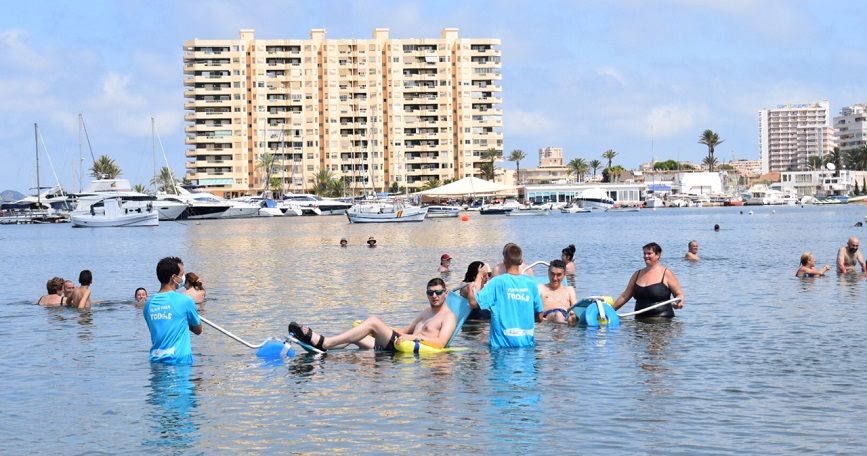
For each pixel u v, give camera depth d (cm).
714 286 2691
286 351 1581
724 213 14988
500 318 1653
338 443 1044
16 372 1489
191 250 5750
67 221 15100
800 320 1933
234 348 1692
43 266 4481
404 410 1188
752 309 2131
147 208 11606
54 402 1270
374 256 4684
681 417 1132
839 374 1370
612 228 8669
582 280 3034
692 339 1712
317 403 1237
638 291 2009
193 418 1170
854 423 1094
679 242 5638
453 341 1723
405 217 11869
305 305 2411
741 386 1298
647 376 1376
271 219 14775
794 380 1333
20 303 2547
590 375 1390
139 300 2481
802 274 2927
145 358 1600
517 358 1541
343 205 17075
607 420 1122
